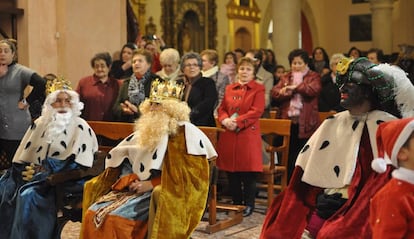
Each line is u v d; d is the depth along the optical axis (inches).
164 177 196.4
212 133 249.1
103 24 396.8
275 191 340.2
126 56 348.5
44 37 372.8
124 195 201.0
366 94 162.6
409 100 161.0
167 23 673.0
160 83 208.1
